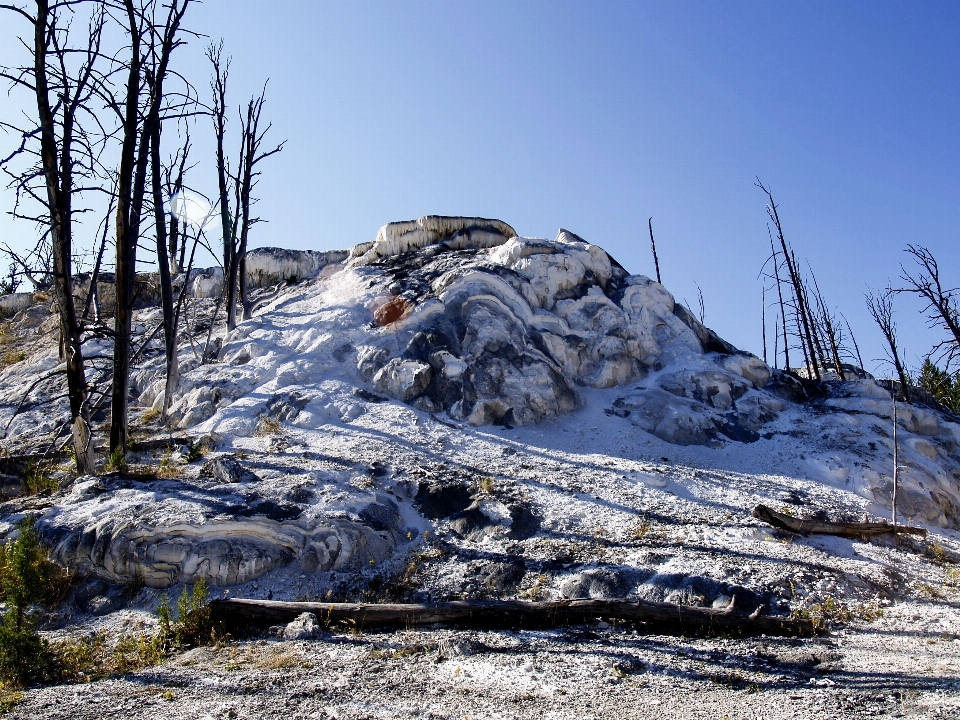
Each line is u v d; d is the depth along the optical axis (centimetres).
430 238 2259
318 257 2542
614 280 2033
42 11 1297
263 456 1336
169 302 1653
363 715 655
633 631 905
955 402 2400
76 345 1331
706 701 679
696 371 1755
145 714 667
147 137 1405
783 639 878
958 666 730
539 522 1182
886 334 1889
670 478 1362
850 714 630
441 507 1229
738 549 1097
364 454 1366
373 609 923
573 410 1672
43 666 800
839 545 1157
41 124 1309
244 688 729
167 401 1633
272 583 1034
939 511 1380
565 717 645
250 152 2106
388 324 1795
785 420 1681
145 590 1023
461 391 1598
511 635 888
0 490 1341
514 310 1809
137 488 1195
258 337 1869
